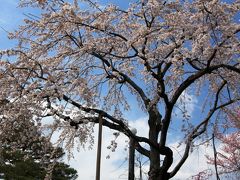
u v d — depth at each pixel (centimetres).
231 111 999
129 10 855
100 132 801
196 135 873
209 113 877
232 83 957
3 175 1700
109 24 888
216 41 795
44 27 865
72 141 855
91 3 874
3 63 812
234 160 1371
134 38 811
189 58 812
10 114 797
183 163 842
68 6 824
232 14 822
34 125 803
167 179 842
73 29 880
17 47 869
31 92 804
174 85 998
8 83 817
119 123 817
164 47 812
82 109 816
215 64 880
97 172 771
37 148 912
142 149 899
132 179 899
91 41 862
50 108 802
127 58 867
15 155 1659
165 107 866
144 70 821
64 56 872
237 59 866
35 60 814
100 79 986
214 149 888
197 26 815
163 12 877
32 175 1745
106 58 898
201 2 784
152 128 884
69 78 852
